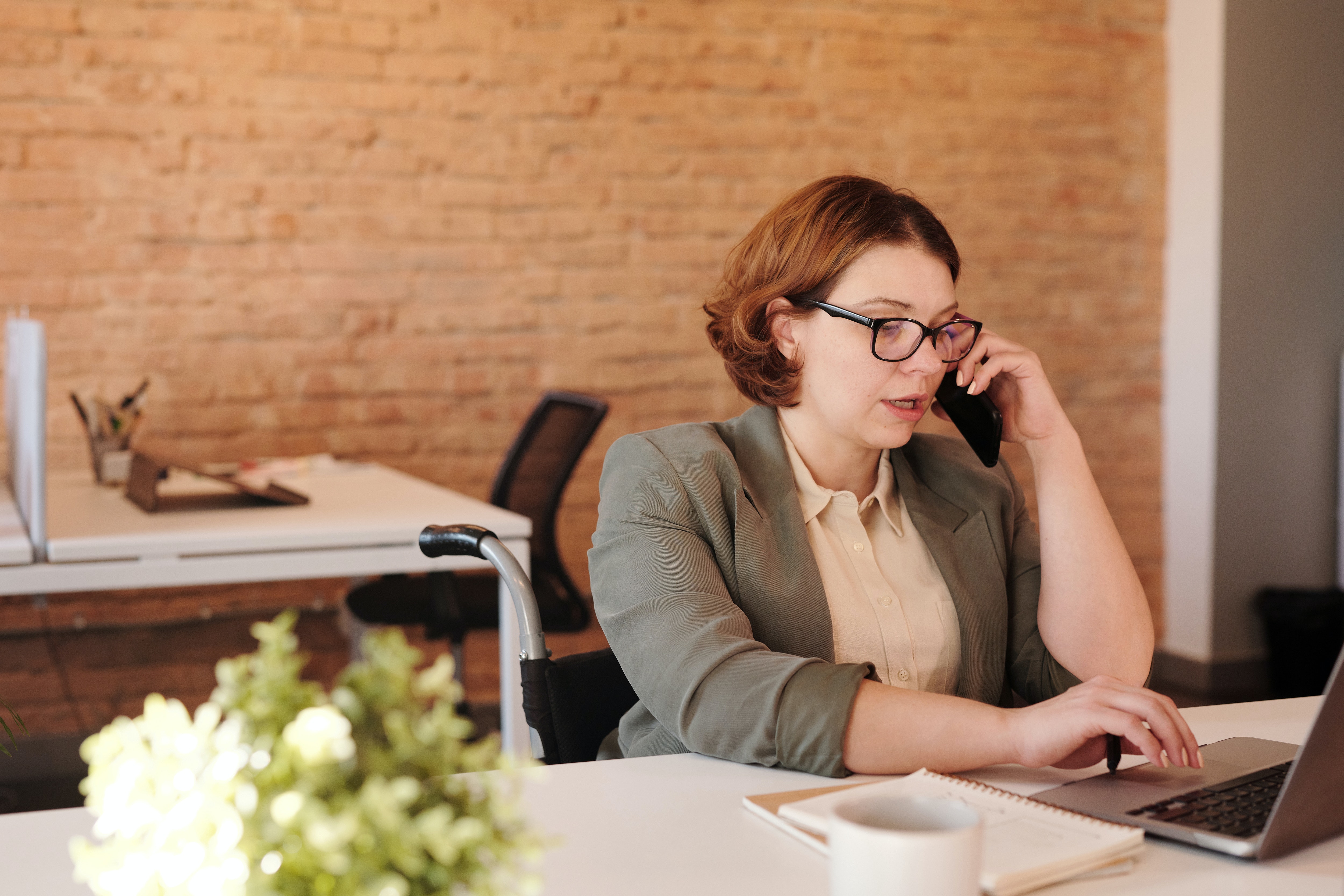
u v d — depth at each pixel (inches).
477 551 43.4
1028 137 150.9
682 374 143.3
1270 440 150.3
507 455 114.4
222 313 128.7
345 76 130.1
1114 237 154.1
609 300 140.5
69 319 124.0
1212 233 147.3
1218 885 26.2
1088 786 32.0
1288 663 142.9
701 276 142.9
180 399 128.1
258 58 127.3
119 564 74.2
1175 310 153.7
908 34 146.3
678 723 35.8
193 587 127.1
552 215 137.8
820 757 33.3
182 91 125.3
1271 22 146.2
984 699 44.1
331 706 16.6
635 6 138.0
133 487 95.6
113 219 124.4
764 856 28.0
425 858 15.9
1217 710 41.7
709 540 41.4
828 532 44.3
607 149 138.8
